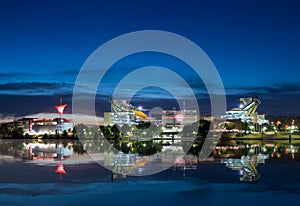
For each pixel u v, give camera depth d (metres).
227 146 145.50
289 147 133.62
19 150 118.12
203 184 46.22
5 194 40.03
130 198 38.28
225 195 39.72
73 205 35.34
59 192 41.09
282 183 46.78
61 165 67.44
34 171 58.34
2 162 73.75
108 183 46.81
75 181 48.19
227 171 58.09
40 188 43.44
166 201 37.03
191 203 36.28
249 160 76.12
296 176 52.47
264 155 90.25
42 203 36.00
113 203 36.16
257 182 47.69
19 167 64.25
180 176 52.84
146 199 37.84
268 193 40.78
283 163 69.62
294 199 37.78
